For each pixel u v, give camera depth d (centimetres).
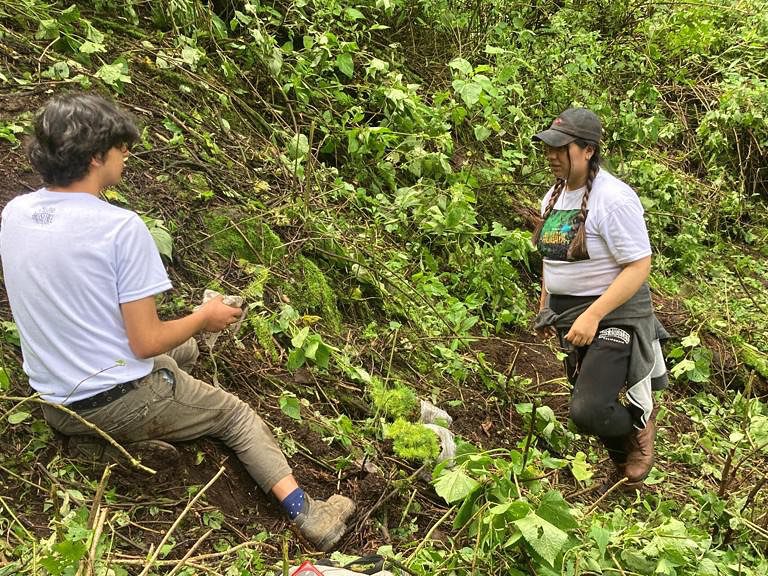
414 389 370
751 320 573
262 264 362
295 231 392
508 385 399
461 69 485
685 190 687
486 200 529
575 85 648
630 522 299
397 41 605
